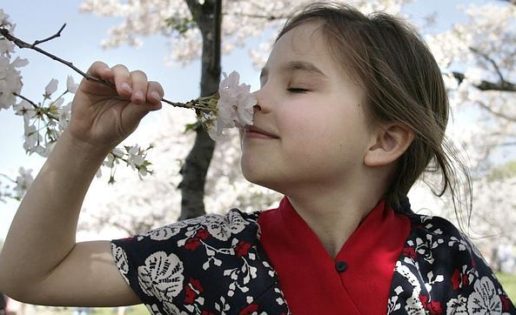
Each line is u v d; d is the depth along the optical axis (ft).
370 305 2.29
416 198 10.10
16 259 2.14
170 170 15.19
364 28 2.48
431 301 2.33
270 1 11.69
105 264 2.28
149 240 2.35
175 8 12.59
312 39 2.38
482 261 2.52
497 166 14.57
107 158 2.26
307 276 2.30
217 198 13.71
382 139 2.43
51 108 2.20
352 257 2.32
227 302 2.27
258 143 2.24
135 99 1.93
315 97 2.29
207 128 2.13
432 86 2.66
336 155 2.29
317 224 2.37
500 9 12.79
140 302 2.35
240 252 2.34
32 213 2.11
